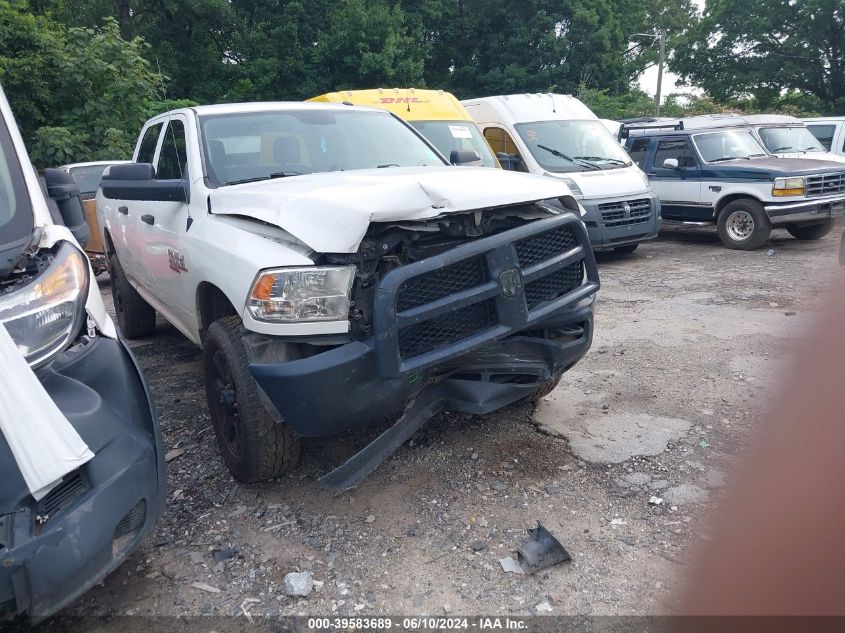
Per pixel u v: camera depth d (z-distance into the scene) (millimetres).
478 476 3586
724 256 10141
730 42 33156
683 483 3426
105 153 14477
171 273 4402
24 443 2168
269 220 3203
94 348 2703
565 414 4340
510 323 3211
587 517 3180
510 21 30531
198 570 2922
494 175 3578
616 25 31625
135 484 2447
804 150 12328
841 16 29703
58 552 2164
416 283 3025
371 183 3258
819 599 569
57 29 16531
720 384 4762
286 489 3557
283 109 4793
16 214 2803
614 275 9062
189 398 5000
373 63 25922
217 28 28156
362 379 2961
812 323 657
